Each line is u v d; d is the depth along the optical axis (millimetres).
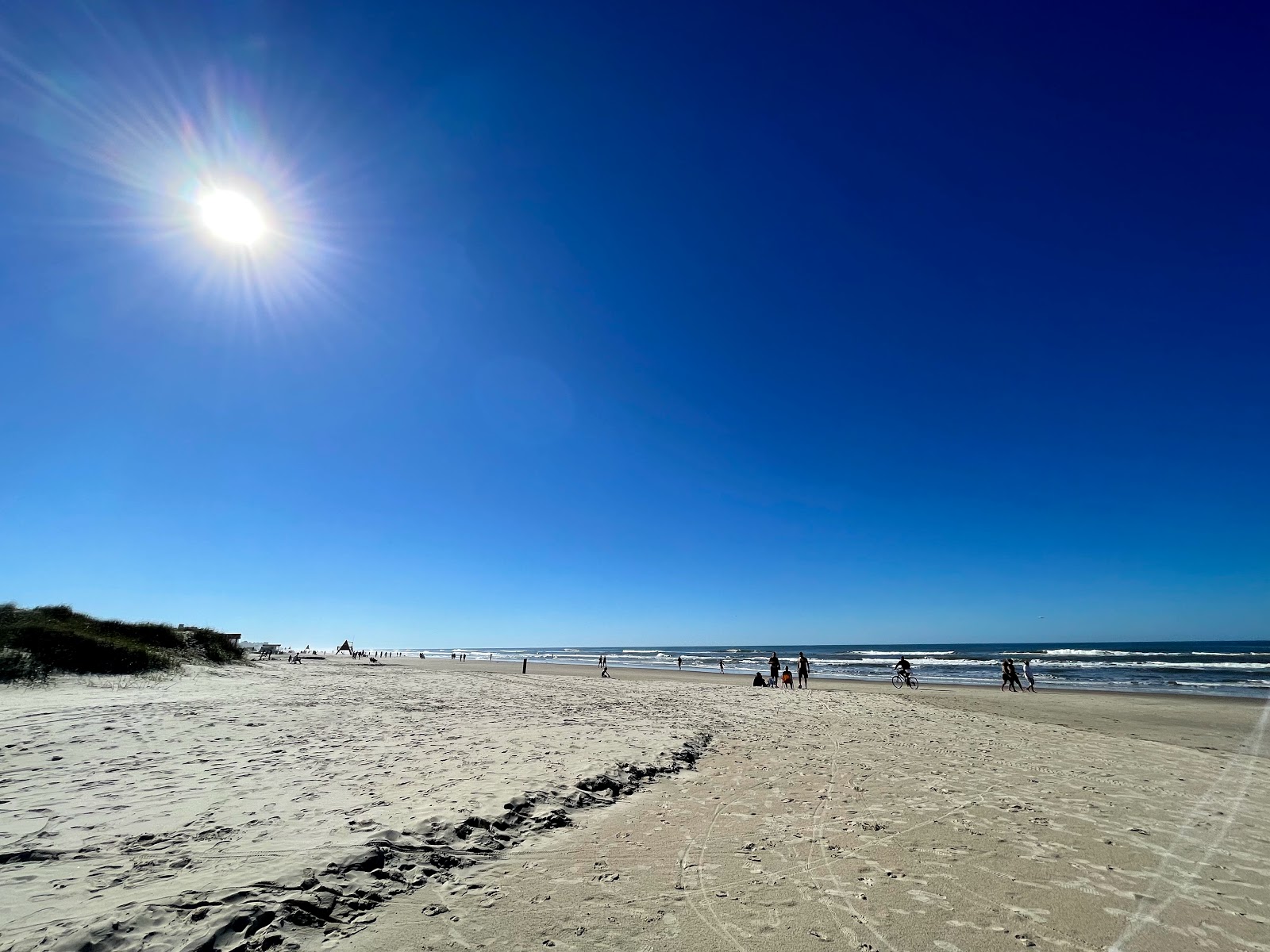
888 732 12172
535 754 8688
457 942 3504
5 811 5273
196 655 25016
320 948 3357
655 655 96875
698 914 3951
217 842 4723
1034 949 3570
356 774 7070
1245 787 7730
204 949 3172
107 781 6371
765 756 9406
